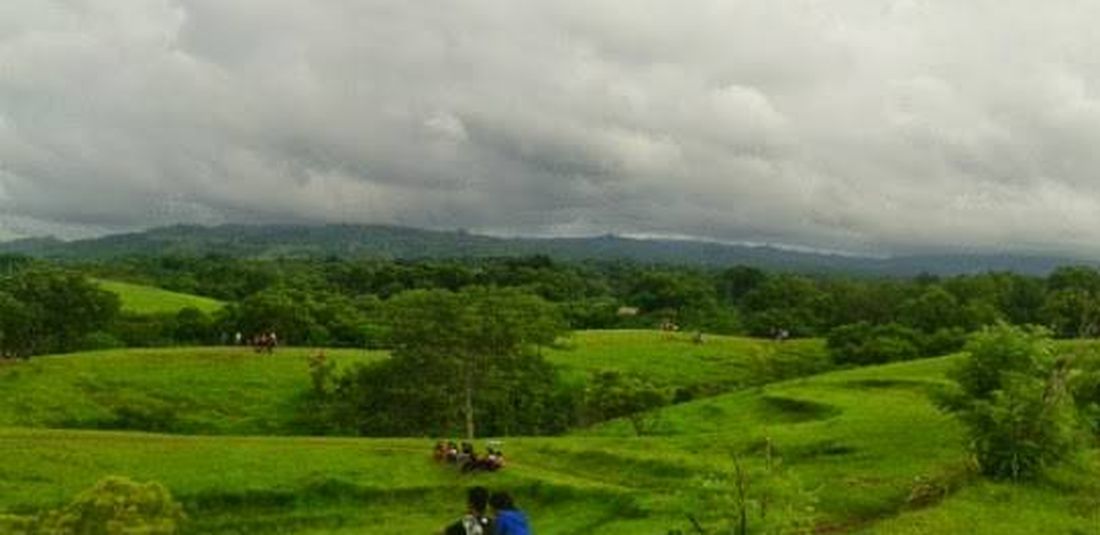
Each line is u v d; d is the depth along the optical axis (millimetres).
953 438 54000
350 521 49844
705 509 41188
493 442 62344
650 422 86750
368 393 89812
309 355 115438
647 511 45594
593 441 62156
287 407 99500
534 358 92062
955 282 186125
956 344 120625
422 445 61312
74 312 115500
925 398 74375
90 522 32562
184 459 55875
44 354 116438
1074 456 45594
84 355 108812
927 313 146250
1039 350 46875
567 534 44844
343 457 57344
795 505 33844
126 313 144375
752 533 32406
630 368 124938
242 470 54188
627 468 54750
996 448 44906
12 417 89312
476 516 22422
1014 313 175375
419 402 87688
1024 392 44688
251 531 49062
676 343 141750
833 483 46625
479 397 87875
